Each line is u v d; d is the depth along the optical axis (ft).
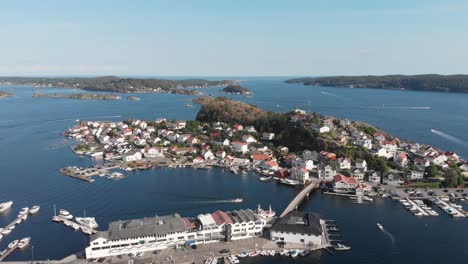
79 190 609.83
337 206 547.49
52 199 568.41
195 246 415.44
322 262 389.19
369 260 393.91
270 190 617.62
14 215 507.71
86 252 386.32
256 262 389.19
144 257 392.47
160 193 597.11
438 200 565.12
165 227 417.49
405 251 412.36
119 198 572.92
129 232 402.72
